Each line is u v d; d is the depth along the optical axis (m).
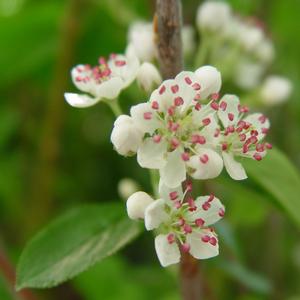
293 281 0.15
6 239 0.16
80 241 0.08
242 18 0.13
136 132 0.07
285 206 0.09
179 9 0.07
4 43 0.15
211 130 0.07
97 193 0.17
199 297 0.08
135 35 0.09
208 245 0.07
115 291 0.14
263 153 0.07
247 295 0.13
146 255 0.16
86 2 0.15
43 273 0.08
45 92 0.17
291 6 0.17
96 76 0.08
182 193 0.07
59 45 0.15
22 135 0.17
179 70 0.07
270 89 0.12
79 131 0.17
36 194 0.15
